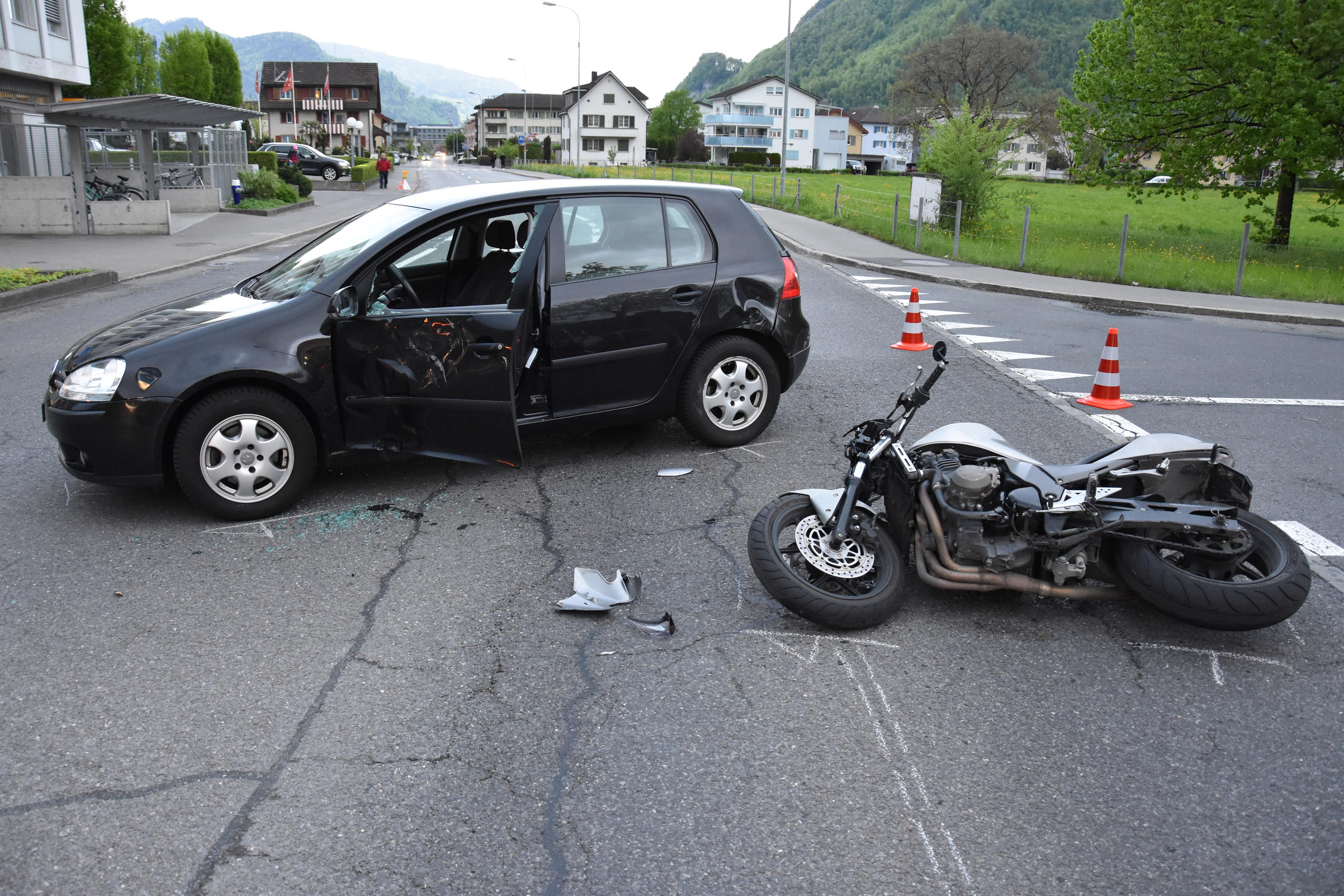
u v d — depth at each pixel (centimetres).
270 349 501
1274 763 320
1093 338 1195
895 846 278
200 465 498
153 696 348
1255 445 700
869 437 416
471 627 404
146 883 259
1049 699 357
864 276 1844
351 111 11412
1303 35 2419
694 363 623
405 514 529
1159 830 286
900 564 415
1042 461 648
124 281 1461
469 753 318
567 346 570
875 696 357
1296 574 379
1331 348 1183
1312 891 263
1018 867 270
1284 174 2577
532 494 562
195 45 6612
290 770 308
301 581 445
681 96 13212
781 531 446
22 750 315
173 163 2800
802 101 12588
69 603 418
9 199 2069
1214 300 1616
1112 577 404
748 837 281
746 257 629
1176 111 2656
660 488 574
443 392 522
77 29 2778
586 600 424
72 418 484
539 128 16125
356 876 263
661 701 352
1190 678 373
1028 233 2489
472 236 605
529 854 272
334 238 591
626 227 596
